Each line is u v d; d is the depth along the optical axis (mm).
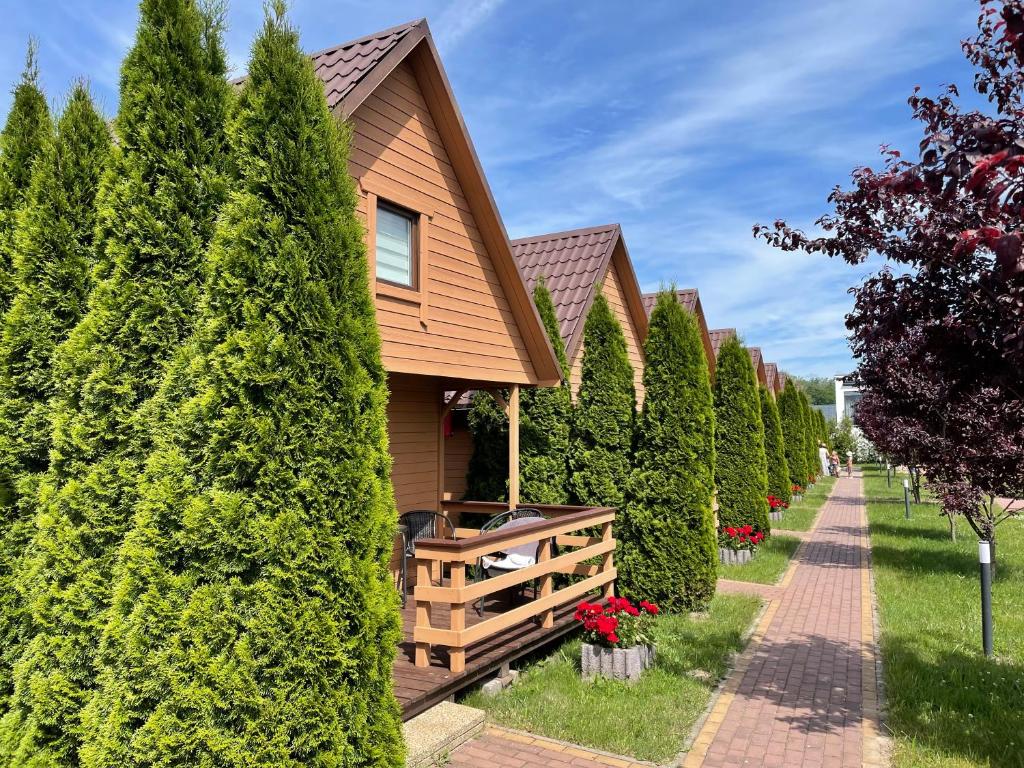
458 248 8461
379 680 3898
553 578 9391
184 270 4031
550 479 10594
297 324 3725
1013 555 14055
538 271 13828
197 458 3627
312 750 3611
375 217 7098
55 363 4305
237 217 3680
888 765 4977
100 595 3984
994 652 7500
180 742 3465
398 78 7566
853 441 52656
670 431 9469
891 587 10961
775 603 10156
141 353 4000
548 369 9805
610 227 14055
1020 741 5223
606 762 4973
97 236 4055
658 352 9664
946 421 10398
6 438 4750
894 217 5016
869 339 5316
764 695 6398
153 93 3982
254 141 3760
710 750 5219
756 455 15141
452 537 10039
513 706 5934
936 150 4047
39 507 4270
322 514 3689
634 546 9570
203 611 3482
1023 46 3572
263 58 3855
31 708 4234
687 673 6887
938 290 4859
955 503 12266
